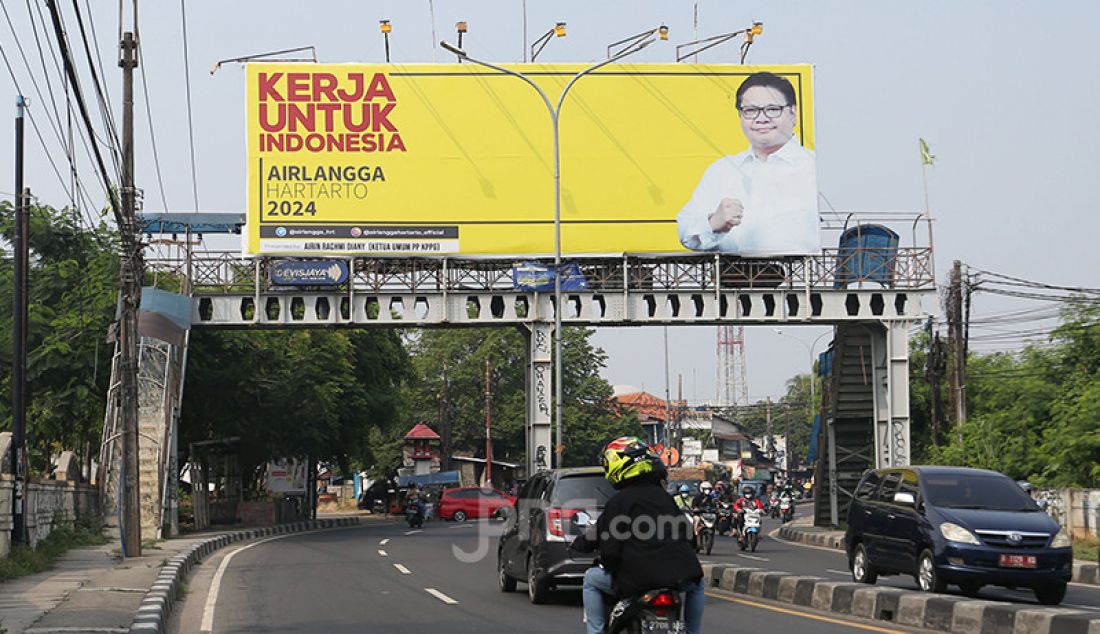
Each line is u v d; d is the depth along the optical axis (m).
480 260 36.44
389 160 35.75
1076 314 41.22
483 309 36.78
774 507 62.19
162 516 32.28
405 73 35.97
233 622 14.62
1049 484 33.28
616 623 7.40
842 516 41.72
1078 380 37.59
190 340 39.22
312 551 29.41
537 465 36.50
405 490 66.56
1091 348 40.88
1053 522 16.70
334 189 35.59
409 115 35.91
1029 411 37.81
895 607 14.39
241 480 48.12
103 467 32.94
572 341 82.12
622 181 36.31
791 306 37.28
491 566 23.89
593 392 82.75
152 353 34.69
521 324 36.84
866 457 41.59
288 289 36.28
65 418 36.44
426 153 35.88
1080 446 32.72
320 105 35.66
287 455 46.94
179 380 35.03
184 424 41.59
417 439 74.12
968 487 17.55
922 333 49.41
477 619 14.55
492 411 80.12
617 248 36.19
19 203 25.95
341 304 36.59
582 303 36.81
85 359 35.12
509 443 82.25
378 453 75.88
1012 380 44.94
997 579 16.09
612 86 36.44
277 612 15.62
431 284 36.62
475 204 35.91
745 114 36.75
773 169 36.75
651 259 36.97
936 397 40.84
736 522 30.44
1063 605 16.56
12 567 19.42
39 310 36.41
